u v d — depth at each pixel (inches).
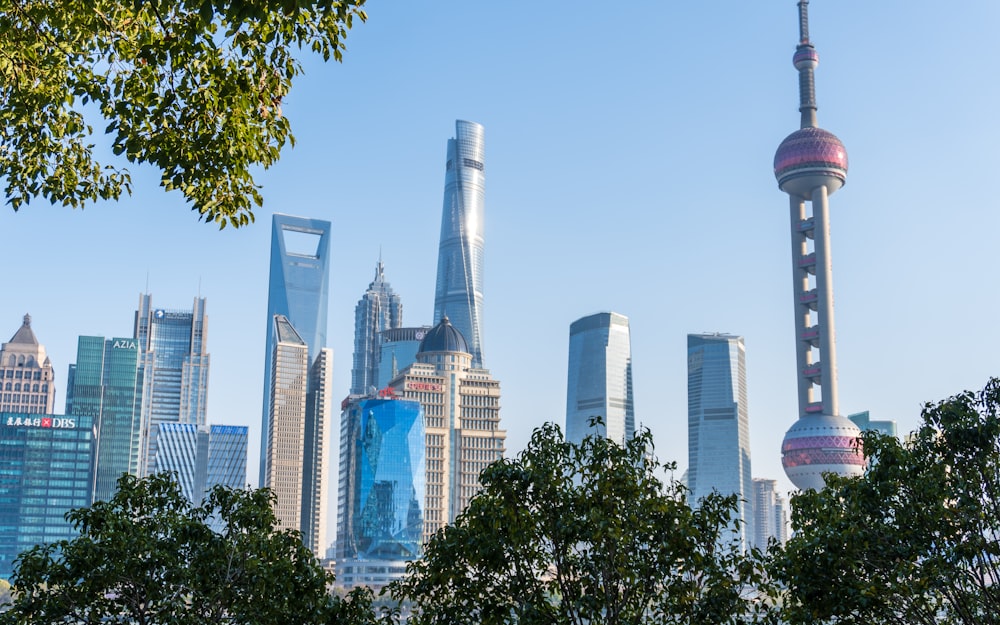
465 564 1471.5
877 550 1477.6
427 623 1470.2
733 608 1437.0
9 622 1488.7
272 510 1689.2
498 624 1424.7
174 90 1043.3
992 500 1515.7
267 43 1053.2
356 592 1632.6
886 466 1526.8
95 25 1056.2
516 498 1432.1
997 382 1583.4
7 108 1147.9
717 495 1498.5
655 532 1432.1
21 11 1029.8
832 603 1475.1
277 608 1572.3
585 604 1413.6
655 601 1460.4
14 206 1197.1
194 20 987.3
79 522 1574.8
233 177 1087.6
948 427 1567.4
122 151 1072.2
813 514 1702.8
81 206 1219.9
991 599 1430.9
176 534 1585.9
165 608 1507.1
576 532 1401.3
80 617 1525.6
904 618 1488.7
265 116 1086.4
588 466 1471.5
